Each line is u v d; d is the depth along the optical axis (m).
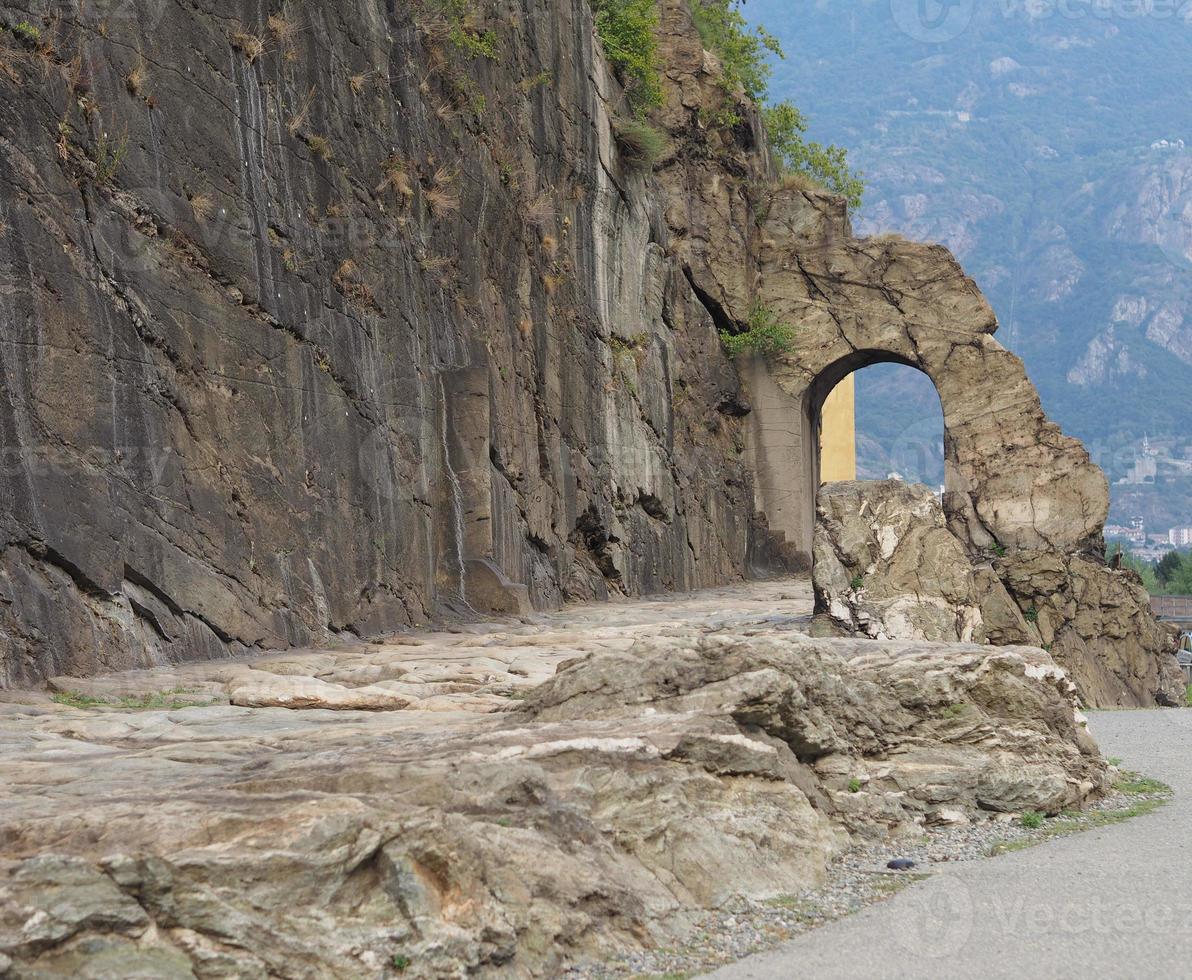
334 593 15.81
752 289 35.81
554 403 24.31
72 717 9.37
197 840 5.23
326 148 16.52
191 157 13.82
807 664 8.95
